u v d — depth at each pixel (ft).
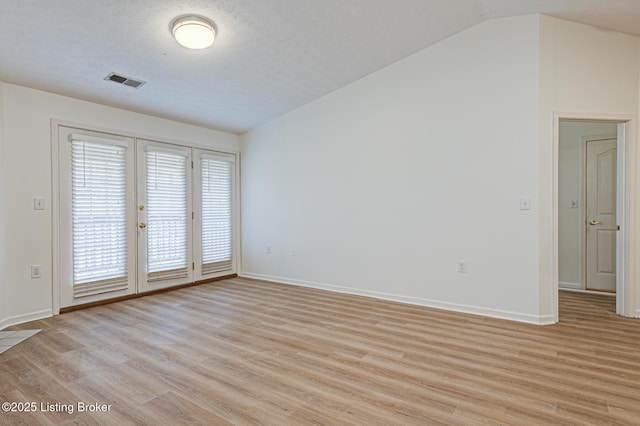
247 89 13.50
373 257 13.61
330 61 12.36
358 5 9.61
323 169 15.01
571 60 10.48
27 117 11.05
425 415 5.86
